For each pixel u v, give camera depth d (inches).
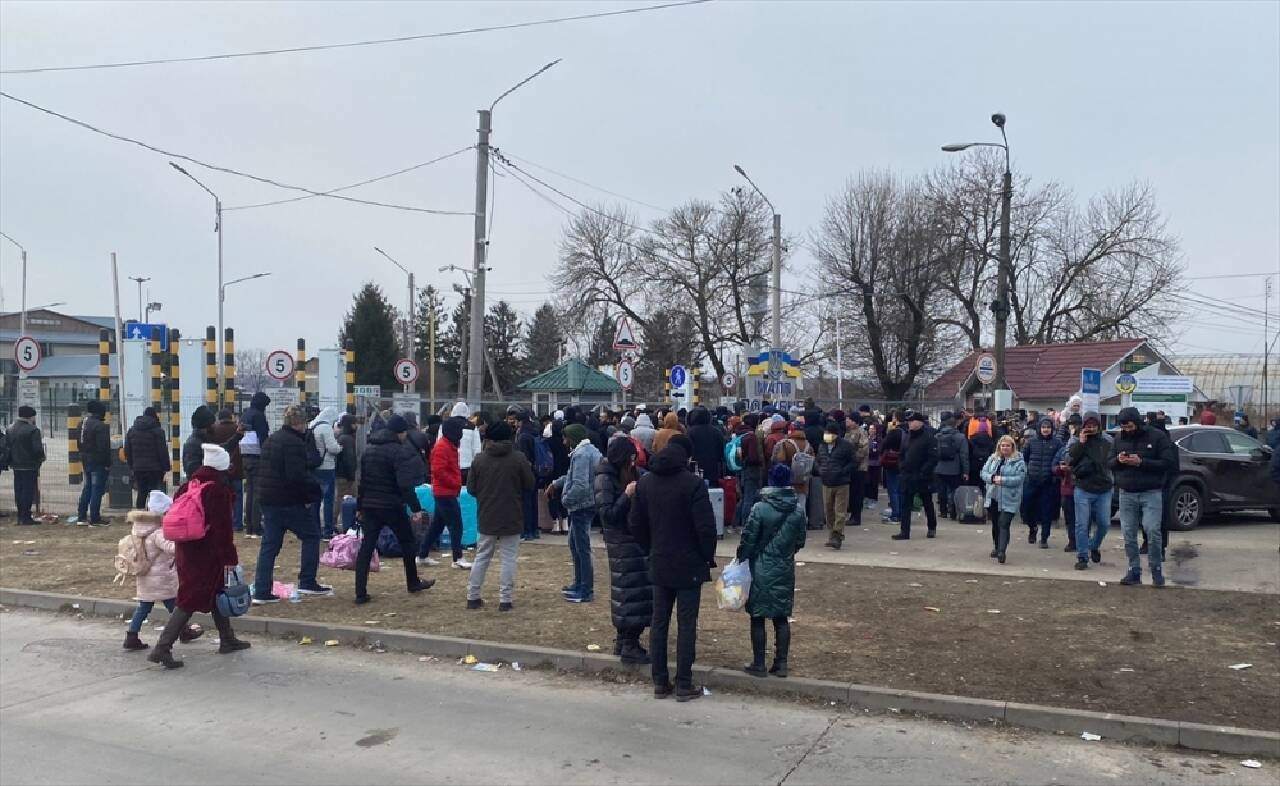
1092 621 356.5
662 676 279.4
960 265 1780.3
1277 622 354.6
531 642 328.8
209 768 220.7
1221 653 313.0
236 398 1025.5
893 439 660.7
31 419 639.8
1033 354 1520.7
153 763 223.9
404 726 252.7
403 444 399.5
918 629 345.4
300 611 375.6
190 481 316.2
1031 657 308.3
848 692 274.4
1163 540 501.0
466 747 236.1
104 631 362.9
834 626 350.3
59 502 698.8
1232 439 630.5
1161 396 966.4
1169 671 292.8
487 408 831.1
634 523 284.7
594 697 281.1
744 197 1876.2
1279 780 221.3
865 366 1849.2
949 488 667.4
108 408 792.3
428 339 3144.7
